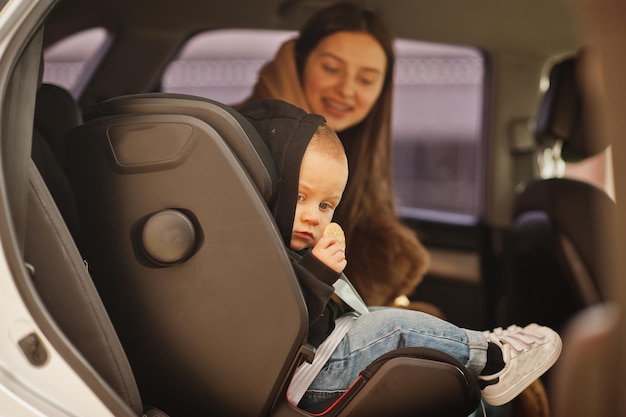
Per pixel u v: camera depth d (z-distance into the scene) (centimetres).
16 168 114
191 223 117
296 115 132
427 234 279
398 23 272
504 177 289
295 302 118
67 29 262
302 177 129
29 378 114
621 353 181
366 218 252
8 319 112
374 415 124
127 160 119
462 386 124
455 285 275
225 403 122
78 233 142
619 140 125
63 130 152
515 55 286
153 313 121
